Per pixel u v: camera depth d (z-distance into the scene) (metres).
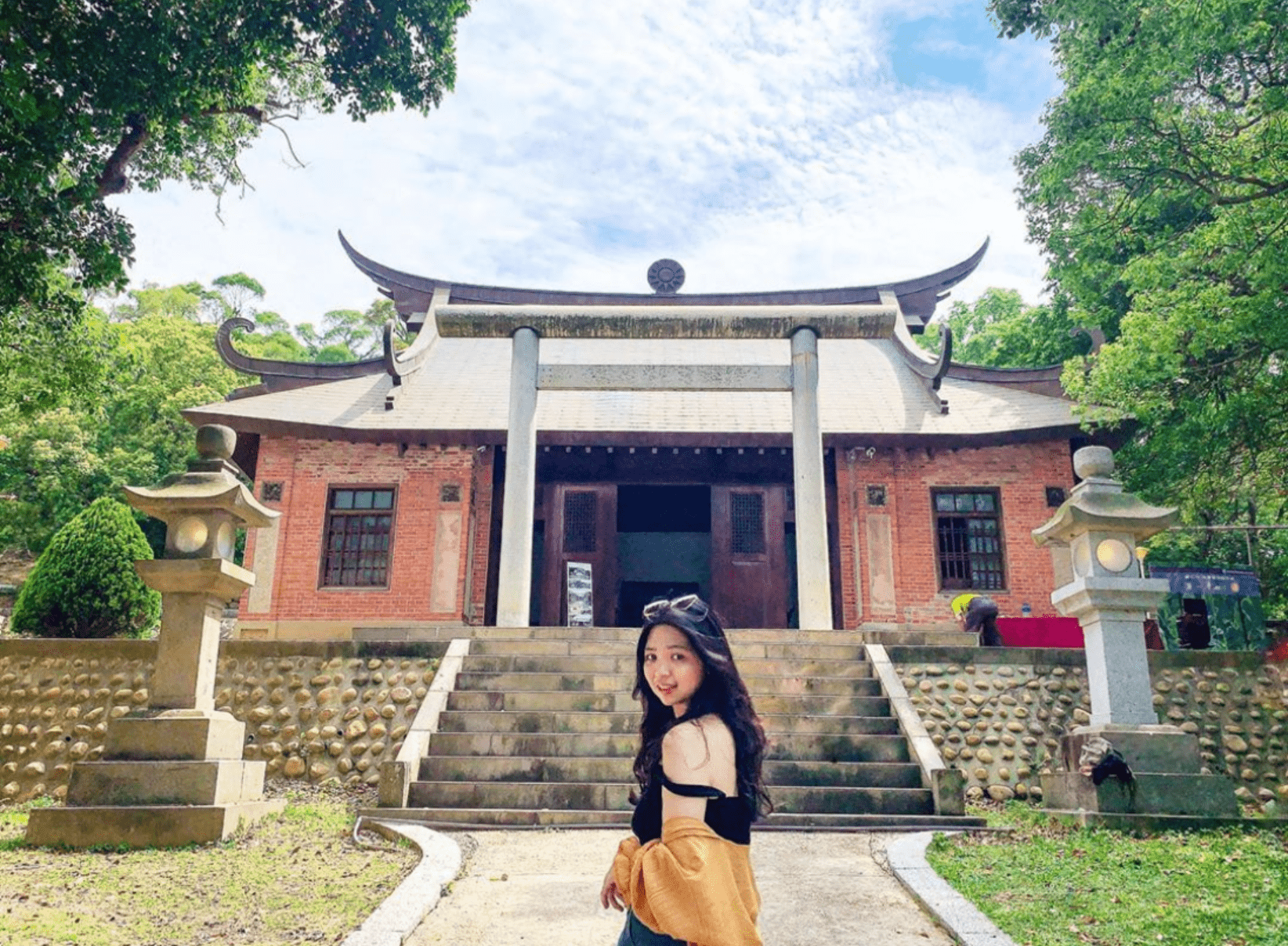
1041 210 12.82
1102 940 4.22
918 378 18.22
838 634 10.30
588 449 16.58
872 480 16.02
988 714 9.23
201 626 7.05
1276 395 12.58
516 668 9.57
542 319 12.98
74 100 8.72
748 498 16.64
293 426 15.48
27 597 11.27
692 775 1.58
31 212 8.81
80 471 22.36
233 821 6.53
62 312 10.47
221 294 43.34
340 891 5.04
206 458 7.67
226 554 7.32
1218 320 11.07
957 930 4.30
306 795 8.37
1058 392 16.95
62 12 8.39
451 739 8.16
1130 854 5.93
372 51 10.66
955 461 16.09
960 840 6.43
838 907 4.82
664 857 1.51
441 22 10.77
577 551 16.41
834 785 7.66
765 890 5.14
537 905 4.84
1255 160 10.72
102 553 11.34
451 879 5.26
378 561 15.90
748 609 16.09
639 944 1.55
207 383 27.09
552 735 8.13
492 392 17.50
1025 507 15.74
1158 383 13.02
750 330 12.89
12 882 5.18
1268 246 10.34
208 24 9.37
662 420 16.11
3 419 19.27
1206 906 4.75
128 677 9.59
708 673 1.78
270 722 9.27
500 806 7.39
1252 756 9.01
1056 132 11.73
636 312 12.95
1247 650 10.23
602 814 7.08
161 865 5.64
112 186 10.16
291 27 10.00
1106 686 7.46
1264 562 18.34
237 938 4.23
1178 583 11.76
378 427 15.68
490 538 16.00
